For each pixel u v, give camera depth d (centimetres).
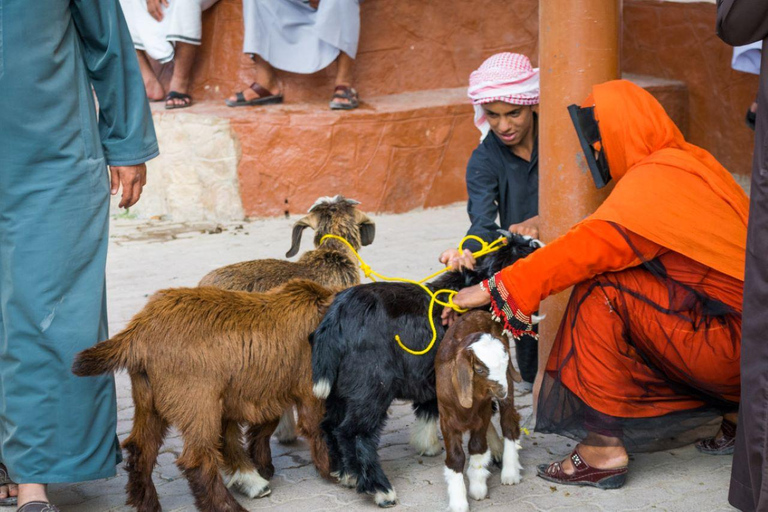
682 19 978
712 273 347
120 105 357
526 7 1004
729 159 950
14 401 334
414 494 370
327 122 865
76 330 336
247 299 356
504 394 326
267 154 869
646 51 1024
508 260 374
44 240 329
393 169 888
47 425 336
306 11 891
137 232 841
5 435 340
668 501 357
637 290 352
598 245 344
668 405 369
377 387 359
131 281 684
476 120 473
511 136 446
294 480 388
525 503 359
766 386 277
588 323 360
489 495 366
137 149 362
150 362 333
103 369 328
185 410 334
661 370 364
